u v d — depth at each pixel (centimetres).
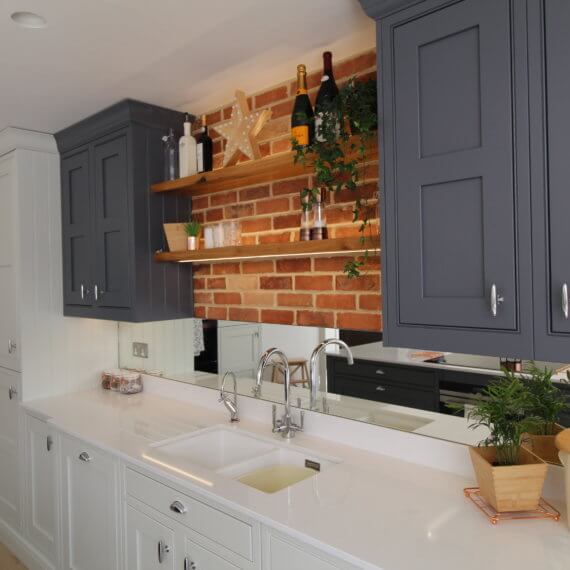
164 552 181
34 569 275
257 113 216
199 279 274
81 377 312
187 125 253
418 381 184
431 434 180
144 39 188
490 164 133
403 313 151
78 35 184
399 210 152
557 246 123
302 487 163
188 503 171
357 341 203
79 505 232
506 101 130
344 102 168
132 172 252
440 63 143
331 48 200
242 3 165
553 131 123
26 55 199
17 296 289
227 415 249
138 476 194
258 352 241
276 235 235
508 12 130
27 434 280
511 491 139
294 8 170
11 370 298
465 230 139
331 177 182
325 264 217
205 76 222
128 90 235
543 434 153
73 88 232
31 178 291
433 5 143
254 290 246
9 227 296
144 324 308
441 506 149
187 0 163
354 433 200
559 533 133
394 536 132
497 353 133
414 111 148
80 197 287
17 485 294
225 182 236
